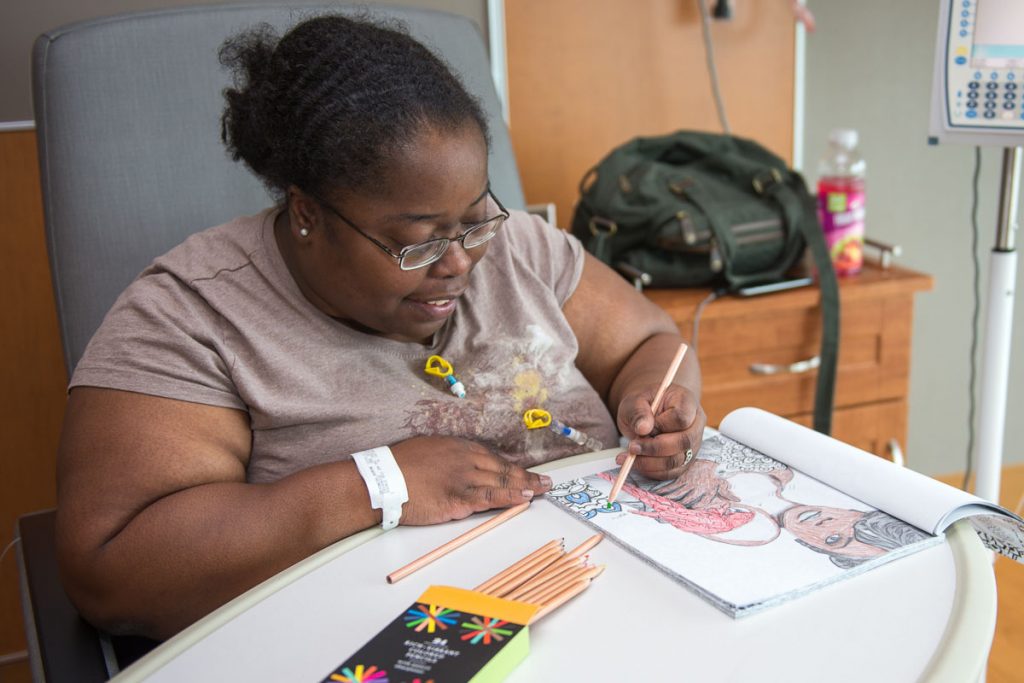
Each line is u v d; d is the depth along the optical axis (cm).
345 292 93
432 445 90
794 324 179
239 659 68
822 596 70
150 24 127
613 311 121
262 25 108
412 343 104
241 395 96
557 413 110
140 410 90
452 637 64
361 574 78
